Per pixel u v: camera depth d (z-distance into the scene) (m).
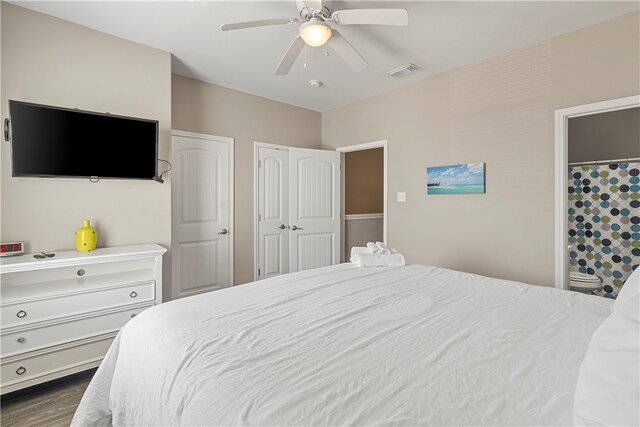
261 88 3.63
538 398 0.79
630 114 3.34
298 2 1.82
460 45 2.63
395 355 1.00
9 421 1.74
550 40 2.51
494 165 2.85
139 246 2.49
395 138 3.64
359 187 5.05
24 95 2.10
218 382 0.87
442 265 3.25
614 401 0.59
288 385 0.84
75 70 2.29
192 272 3.38
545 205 2.56
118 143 2.38
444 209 3.22
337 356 0.99
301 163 4.12
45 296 1.93
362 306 1.45
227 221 3.63
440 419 0.72
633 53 2.15
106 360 1.42
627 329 0.68
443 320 1.29
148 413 0.99
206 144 3.45
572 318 1.31
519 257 2.71
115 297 2.18
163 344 1.13
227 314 1.35
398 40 2.54
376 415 0.73
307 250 4.17
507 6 2.08
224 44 2.60
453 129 3.12
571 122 3.68
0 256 1.97
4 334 1.82
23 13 2.09
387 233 3.74
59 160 2.14
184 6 2.09
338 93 3.79
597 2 2.05
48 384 2.09
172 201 3.21
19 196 2.09
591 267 3.45
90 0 2.02
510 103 2.73
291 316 1.33
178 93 3.24
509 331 1.18
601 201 3.39
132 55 2.54
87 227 2.25
